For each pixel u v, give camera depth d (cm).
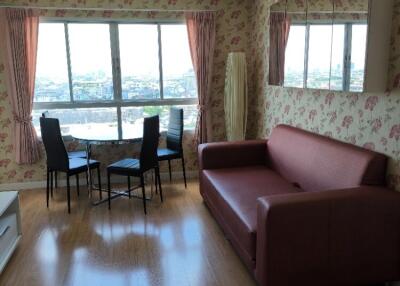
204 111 455
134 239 298
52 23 420
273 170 343
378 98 227
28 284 236
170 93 466
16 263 262
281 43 347
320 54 270
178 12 440
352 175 226
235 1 450
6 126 423
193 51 443
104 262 262
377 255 212
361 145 246
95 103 445
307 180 274
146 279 240
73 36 428
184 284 234
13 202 288
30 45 407
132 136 370
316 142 277
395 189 216
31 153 425
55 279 241
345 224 205
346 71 236
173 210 360
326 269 208
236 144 362
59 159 355
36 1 402
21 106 412
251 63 461
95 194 415
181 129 416
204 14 434
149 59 451
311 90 311
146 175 457
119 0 418
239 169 351
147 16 435
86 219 340
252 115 468
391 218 209
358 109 247
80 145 445
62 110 439
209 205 340
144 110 461
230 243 288
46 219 341
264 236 199
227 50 457
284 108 369
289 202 197
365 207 205
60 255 273
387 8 210
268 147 361
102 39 435
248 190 285
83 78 440
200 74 445
